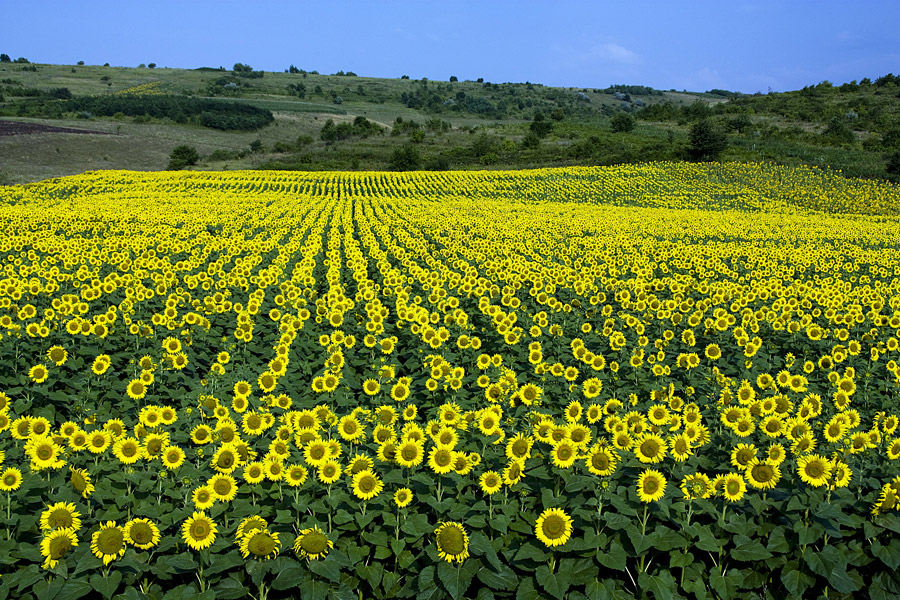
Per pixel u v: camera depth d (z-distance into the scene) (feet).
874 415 30.71
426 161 342.85
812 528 19.13
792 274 84.38
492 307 47.67
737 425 24.22
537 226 133.90
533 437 22.22
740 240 127.54
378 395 31.09
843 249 107.76
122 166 309.83
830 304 55.57
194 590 18.54
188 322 43.73
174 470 21.29
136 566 18.31
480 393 31.78
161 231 109.19
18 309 44.47
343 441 25.39
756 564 19.94
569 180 264.52
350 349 40.98
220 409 24.93
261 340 45.24
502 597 19.97
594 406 25.73
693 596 19.72
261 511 20.80
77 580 17.93
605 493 20.39
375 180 273.54
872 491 21.84
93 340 38.99
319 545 18.79
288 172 291.58
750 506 21.21
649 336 48.80
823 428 25.14
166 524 19.43
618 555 18.83
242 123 446.19
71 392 33.35
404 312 47.34
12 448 23.66
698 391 34.78
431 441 25.25
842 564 18.79
